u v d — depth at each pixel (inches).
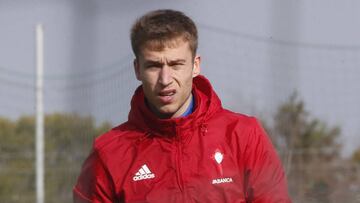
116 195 369.1
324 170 1010.7
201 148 362.3
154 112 376.2
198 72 382.3
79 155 1364.4
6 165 1507.1
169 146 365.4
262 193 359.3
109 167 370.3
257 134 367.6
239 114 378.6
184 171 359.9
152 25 355.9
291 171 1024.2
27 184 1473.9
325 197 493.7
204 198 356.5
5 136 1572.3
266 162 362.3
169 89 357.1
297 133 1262.3
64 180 1405.0
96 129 1302.9
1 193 1455.5
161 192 359.6
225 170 358.0
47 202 1408.7
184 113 371.6
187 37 358.3
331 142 1349.7
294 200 489.4
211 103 370.3
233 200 356.8
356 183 638.5
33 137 1581.0
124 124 385.7
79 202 380.8
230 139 363.9
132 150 371.2
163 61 354.6
